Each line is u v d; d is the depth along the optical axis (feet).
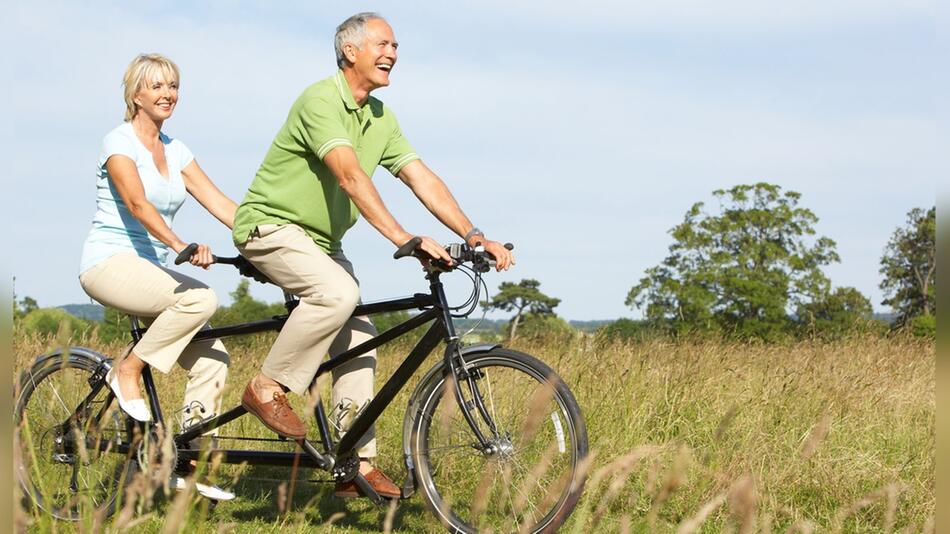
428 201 14.52
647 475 15.80
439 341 13.60
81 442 12.38
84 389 14.94
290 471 17.84
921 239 230.27
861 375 24.82
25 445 13.83
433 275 13.48
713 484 14.89
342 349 14.47
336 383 14.48
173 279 14.51
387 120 14.44
